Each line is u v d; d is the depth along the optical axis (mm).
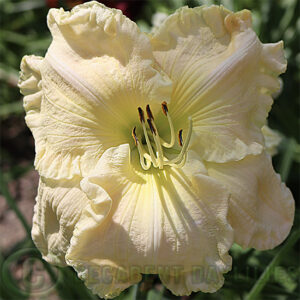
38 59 345
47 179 331
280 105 551
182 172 333
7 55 692
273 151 426
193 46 336
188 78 336
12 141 709
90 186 313
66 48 333
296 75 595
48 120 333
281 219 346
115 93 330
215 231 323
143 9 600
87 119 329
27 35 730
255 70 339
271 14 556
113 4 519
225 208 323
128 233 316
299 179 562
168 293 459
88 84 327
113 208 320
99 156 330
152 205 323
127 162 330
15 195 642
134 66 328
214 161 335
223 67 333
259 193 343
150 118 324
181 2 466
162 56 335
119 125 338
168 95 330
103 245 315
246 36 335
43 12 711
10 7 706
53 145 329
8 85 701
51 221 338
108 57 330
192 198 326
